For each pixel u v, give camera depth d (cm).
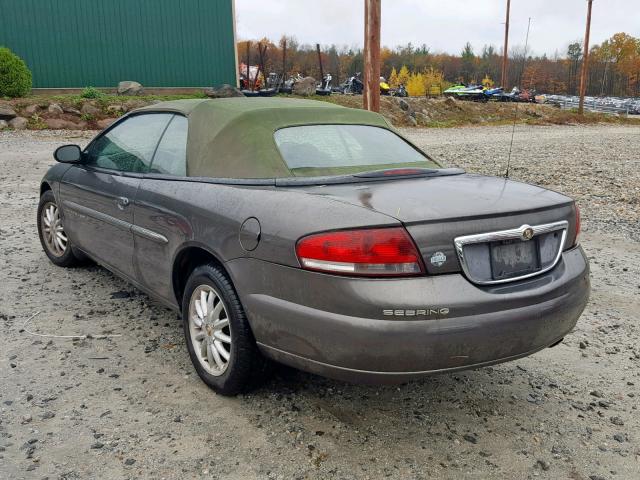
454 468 269
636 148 1956
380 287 247
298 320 263
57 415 299
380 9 1117
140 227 376
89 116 1988
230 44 2631
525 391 343
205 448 276
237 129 337
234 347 300
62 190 490
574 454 283
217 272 310
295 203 279
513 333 263
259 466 265
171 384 335
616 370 372
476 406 324
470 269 261
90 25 2325
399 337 245
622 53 10312
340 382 344
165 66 2502
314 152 338
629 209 900
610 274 573
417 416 311
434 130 2752
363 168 340
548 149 1859
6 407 305
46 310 438
